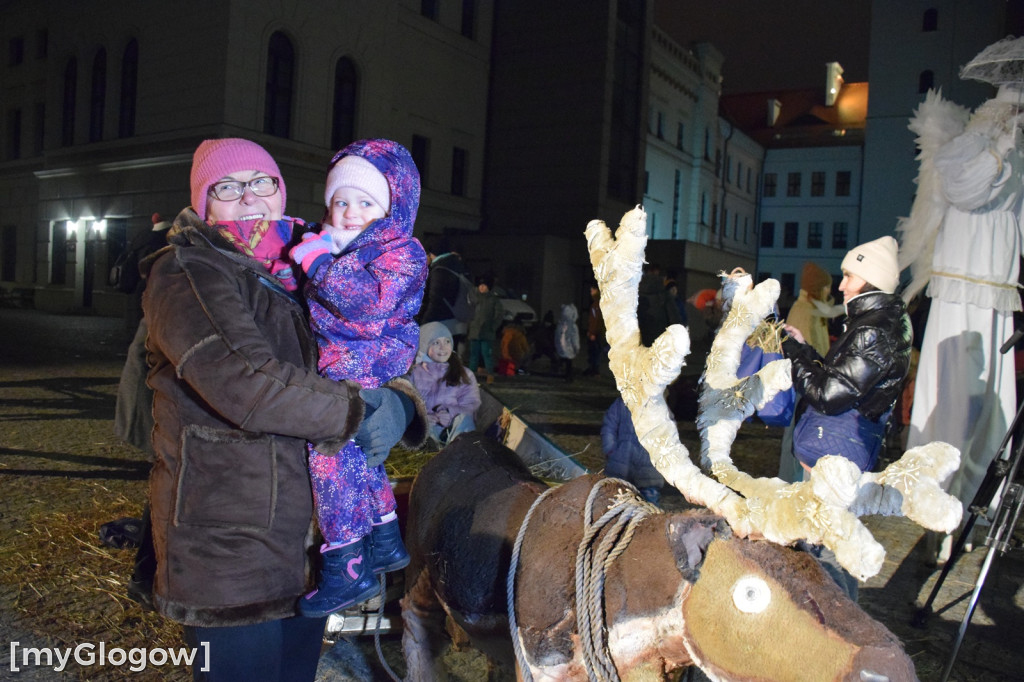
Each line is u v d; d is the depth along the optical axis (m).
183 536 1.68
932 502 1.42
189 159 19.03
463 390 3.60
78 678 2.91
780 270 49.97
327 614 1.84
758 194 50.19
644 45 27.38
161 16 19.59
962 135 4.66
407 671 2.56
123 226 21.39
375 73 21.55
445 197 25.09
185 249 1.71
